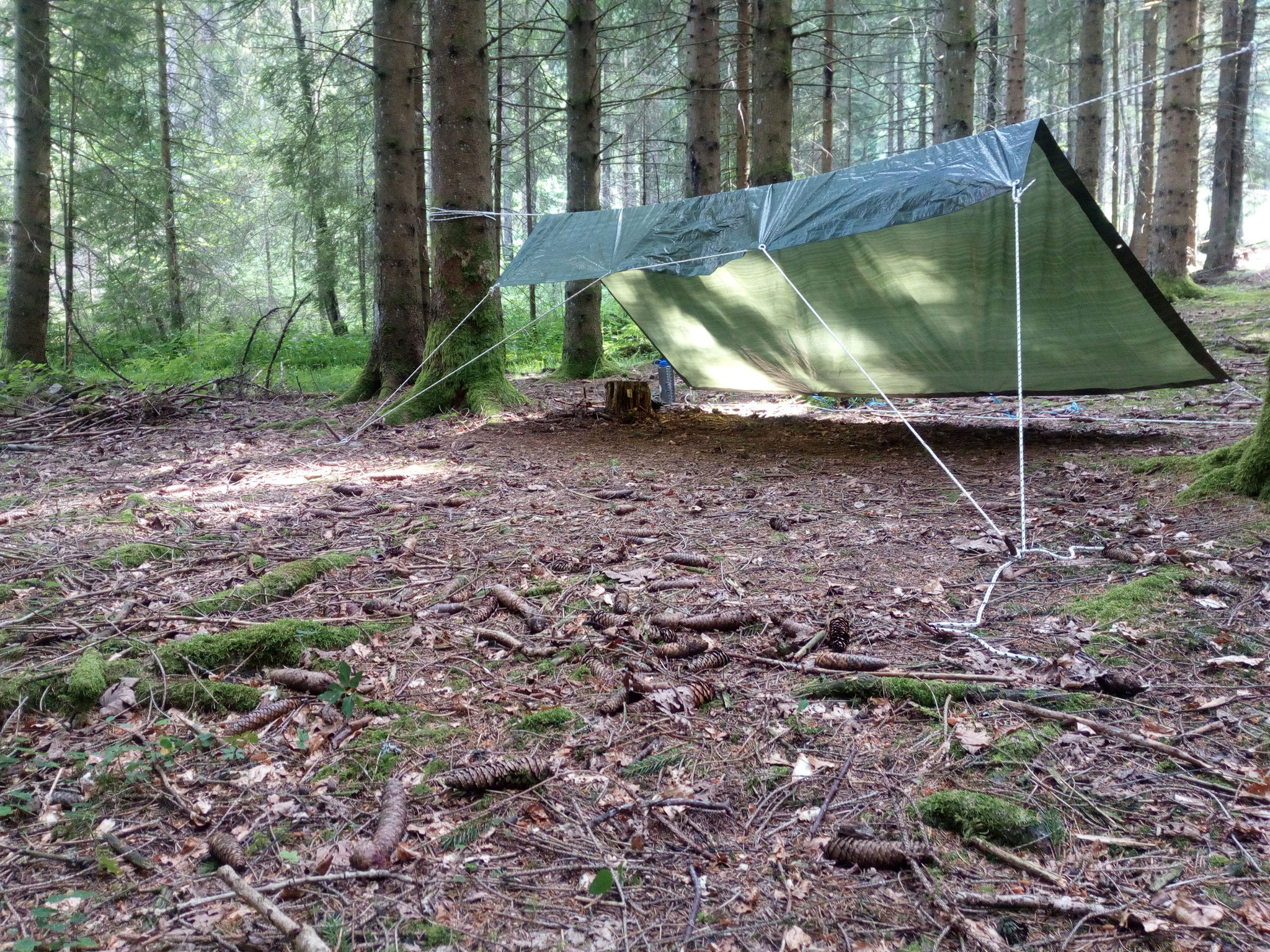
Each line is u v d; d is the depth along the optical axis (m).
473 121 8.28
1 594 3.31
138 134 14.77
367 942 1.64
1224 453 4.34
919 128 23.48
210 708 2.59
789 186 5.54
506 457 6.36
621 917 1.70
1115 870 1.78
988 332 6.54
